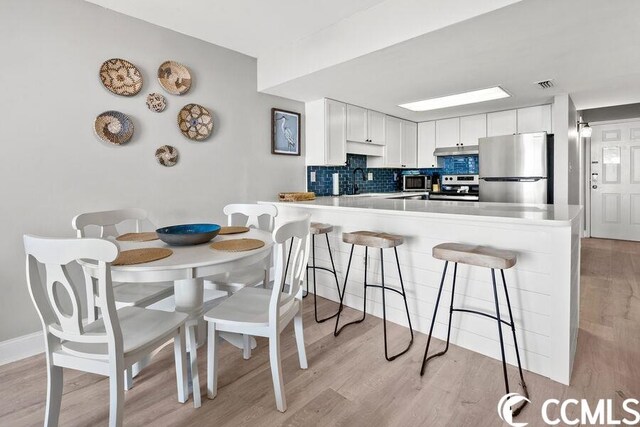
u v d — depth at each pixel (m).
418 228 2.34
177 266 1.41
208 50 2.99
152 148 2.65
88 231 2.36
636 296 2.95
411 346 2.17
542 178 3.77
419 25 2.13
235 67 3.20
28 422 1.52
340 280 2.90
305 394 1.70
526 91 3.45
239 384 1.79
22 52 2.05
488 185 4.14
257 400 1.66
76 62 2.26
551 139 3.91
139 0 2.29
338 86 3.24
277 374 1.56
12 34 2.01
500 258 1.61
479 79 3.04
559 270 1.76
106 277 1.19
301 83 3.14
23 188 2.08
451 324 2.20
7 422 1.52
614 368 1.87
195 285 1.98
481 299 2.06
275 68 3.18
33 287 1.29
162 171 2.72
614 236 5.52
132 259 1.49
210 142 3.03
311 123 3.85
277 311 1.56
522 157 3.88
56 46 2.17
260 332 1.58
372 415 1.54
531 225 1.82
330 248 2.94
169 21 2.59
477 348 2.09
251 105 3.36
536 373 1.85
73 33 2.24
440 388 1.74
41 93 2.12
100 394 1.72
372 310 2.67
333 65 2.66
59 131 2.20
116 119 2.45
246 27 2.71
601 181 5.57
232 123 3.20
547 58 2.54
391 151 4.64
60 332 1.31
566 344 1.75
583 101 3.96
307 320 2.57
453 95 3.58
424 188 5.26
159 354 2.11
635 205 5.31
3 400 1.68
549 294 1.80
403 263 2.44
